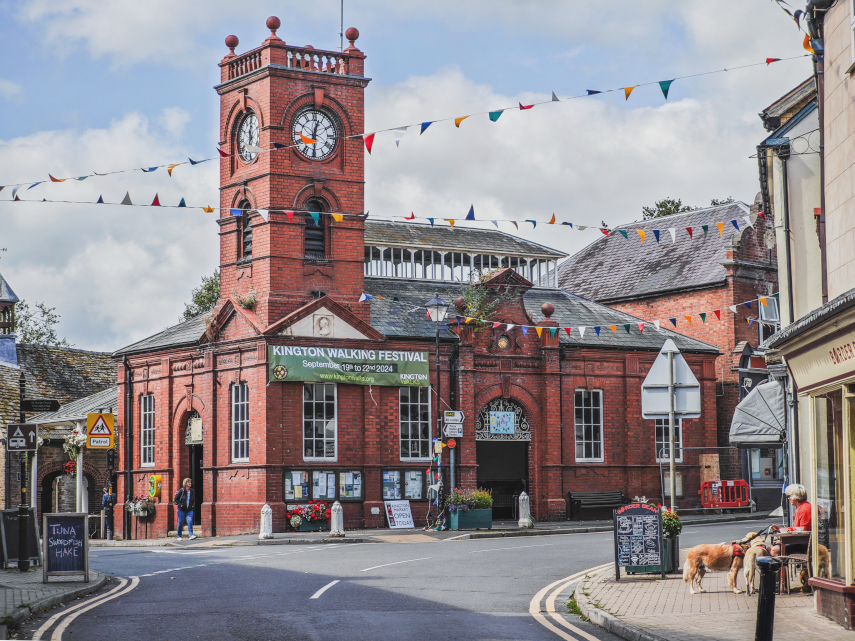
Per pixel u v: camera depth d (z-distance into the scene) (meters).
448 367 35.59
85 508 34.19
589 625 13.81
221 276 35.19
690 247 46.44
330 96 34.38
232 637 12.56
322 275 34.06
